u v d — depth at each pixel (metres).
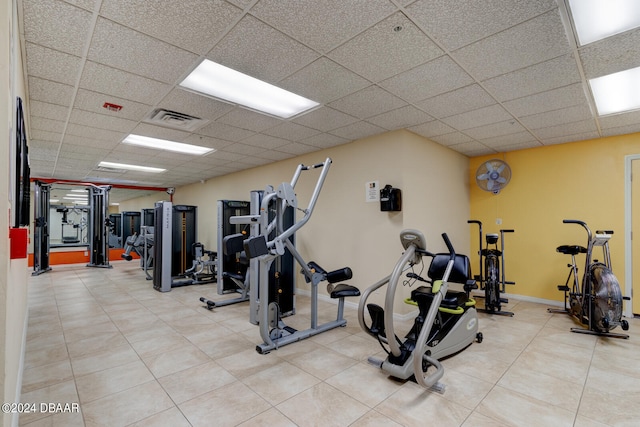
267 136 4.29
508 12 1.82
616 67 2.43
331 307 4.48
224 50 2.21
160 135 4.22
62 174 7.34
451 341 2.75
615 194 4.15
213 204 8.01
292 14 1.83
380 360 2.69
